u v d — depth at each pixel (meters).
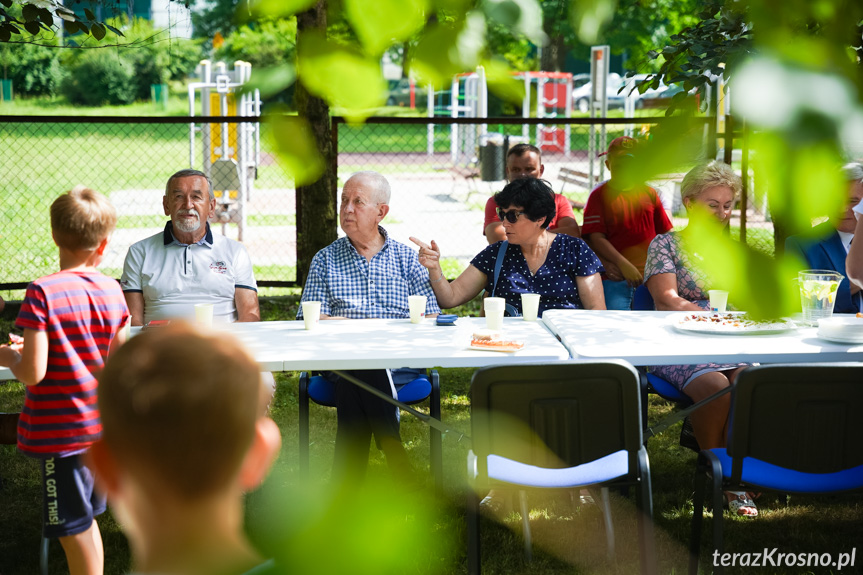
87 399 2.83
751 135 0.39
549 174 17.62
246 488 0.96
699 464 3.24
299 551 0.98
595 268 4.48
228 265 4.42
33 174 16.17
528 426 2.95
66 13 3.99
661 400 5.70
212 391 0.88
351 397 3.88
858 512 3.93
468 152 19.91
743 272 0.47
